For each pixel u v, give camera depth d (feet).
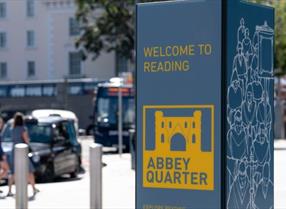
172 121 31.94
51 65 266.16
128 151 132.05
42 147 75.15
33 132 77.00
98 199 39.09
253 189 32.68
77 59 261.24
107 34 213.25
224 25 30.78
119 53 216.54
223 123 30.81
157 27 32.09
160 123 32.17
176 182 31.89
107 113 133.08
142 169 32.65
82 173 87.51
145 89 32.42
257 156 32.96
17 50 273.13
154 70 32.19
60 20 264.31
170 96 31.94
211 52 31.04
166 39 31.94
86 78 255.91
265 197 33.71
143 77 32.45
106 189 64.34
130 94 132.57
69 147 79.41
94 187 39.09
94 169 39.14
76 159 81.51
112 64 253.03
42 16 268.21
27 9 270.87
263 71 33.35
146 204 32.55
